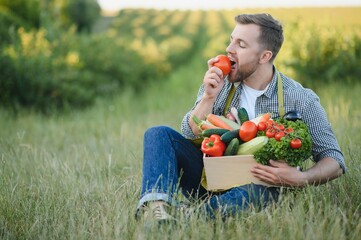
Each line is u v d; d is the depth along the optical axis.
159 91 16.61
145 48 20.80
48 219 3.34
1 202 3.61
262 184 3.19
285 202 3.11
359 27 12.35
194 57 31.62
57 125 8.54
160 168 3.21
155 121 8.96
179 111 10.45
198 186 3.52
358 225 2.82
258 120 3.20
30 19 16.95
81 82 12.89
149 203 3.09
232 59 3.32
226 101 3.47
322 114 3.34
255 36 3.25
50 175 4.39
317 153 3.35
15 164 4.84
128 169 4.70
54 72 11.41
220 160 3.13
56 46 13.34
